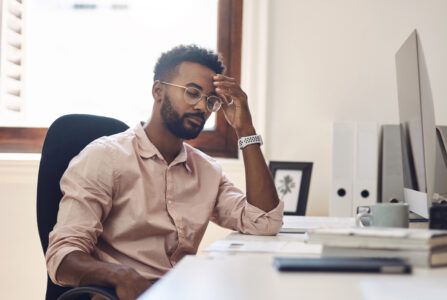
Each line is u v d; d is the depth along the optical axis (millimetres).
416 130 1400
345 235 758
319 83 2312
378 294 567
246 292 571
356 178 2090
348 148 2107
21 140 2260
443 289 594
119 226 1286
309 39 2312
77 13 2332
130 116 2318
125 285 1021
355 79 2318
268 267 730
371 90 2320
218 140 2322
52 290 1216
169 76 1378
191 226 1360
